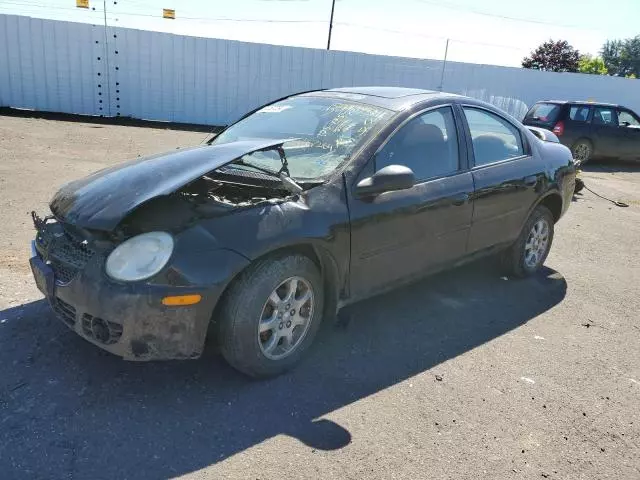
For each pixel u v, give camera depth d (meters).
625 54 86.31
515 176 4.62
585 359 3.81
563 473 2.66
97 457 2.50
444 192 3.95
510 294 4.87
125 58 16.86
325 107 4.12
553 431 2.98
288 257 3.10
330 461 2.59
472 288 4.93
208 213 2.90
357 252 3.44
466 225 4.21
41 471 2.39
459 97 4.44
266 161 3.65
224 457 2.56
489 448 2.79
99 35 16.47
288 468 2.52
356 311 4.24
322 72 18.39
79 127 14.27
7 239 5.14
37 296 3.99
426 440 2.80
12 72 16.11
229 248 2.85
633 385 3.53
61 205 3.15
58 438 2.60
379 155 3.61
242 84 17.91
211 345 3.10
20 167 8.46
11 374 3.07
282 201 3.13
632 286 5.39
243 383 3.15
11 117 15.05
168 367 3.24
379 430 2.85
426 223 3.85
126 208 2.81
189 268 2.73
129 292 2.67
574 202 9.52
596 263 6.09
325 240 3.21
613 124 14.46
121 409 2.84
